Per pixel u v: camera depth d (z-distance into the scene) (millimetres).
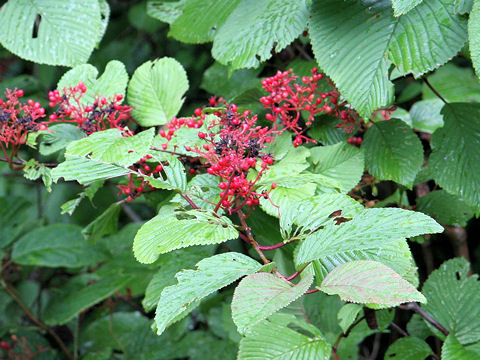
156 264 810
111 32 1440
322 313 907
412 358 750
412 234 506
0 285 1139
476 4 589
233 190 593
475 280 747
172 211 597
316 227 560
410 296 470
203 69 1293
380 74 642
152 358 1037
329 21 676
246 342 619
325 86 779
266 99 686
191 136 660
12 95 698
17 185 1479
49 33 754
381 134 752
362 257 583
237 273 515
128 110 716
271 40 716
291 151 676
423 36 638
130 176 704
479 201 717
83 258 1050
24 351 1099
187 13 820
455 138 734
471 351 670
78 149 576
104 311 1171
